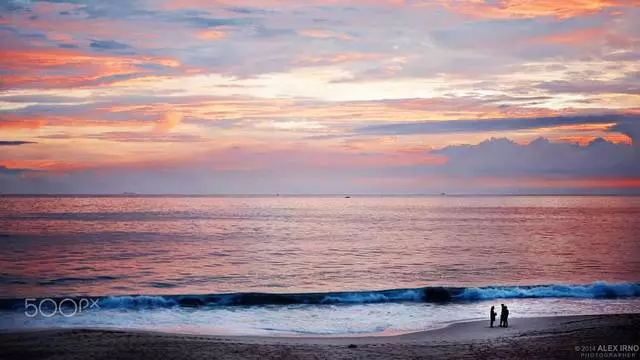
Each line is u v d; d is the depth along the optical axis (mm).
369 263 66812
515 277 56906
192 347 24312
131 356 22500
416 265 65312
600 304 41094
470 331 30109
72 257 68312
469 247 85625
